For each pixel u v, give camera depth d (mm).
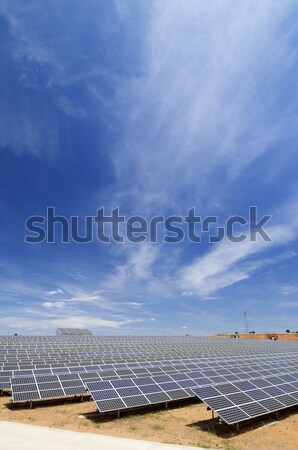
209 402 14156
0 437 11422
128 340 73688
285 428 14445
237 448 11453
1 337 67750
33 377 19547
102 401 15367
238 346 66812
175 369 26531
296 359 41719
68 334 95125
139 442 11484
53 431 12617
